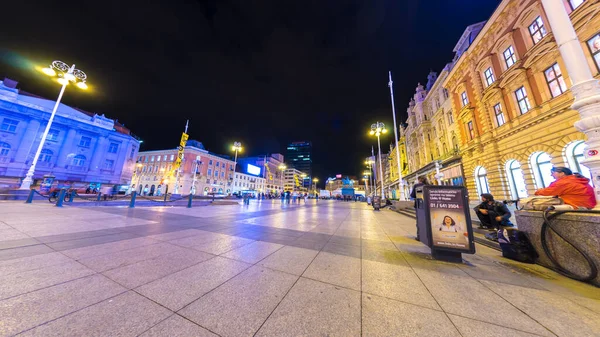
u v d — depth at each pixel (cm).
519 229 451
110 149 3503
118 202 1448
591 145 380
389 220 1048
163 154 4822
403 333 190
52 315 193
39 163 2847
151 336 175
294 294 259
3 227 524
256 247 470
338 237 609
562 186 393
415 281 308
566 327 203
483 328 200
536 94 1081
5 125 2680
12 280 255
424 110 2705
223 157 5766
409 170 3316
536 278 331
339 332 190
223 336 180
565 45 416
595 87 379
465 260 421
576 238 335
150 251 407
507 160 1281
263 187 7306
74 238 468
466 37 1822
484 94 1425
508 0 1187
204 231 623
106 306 214
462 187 432
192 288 264
